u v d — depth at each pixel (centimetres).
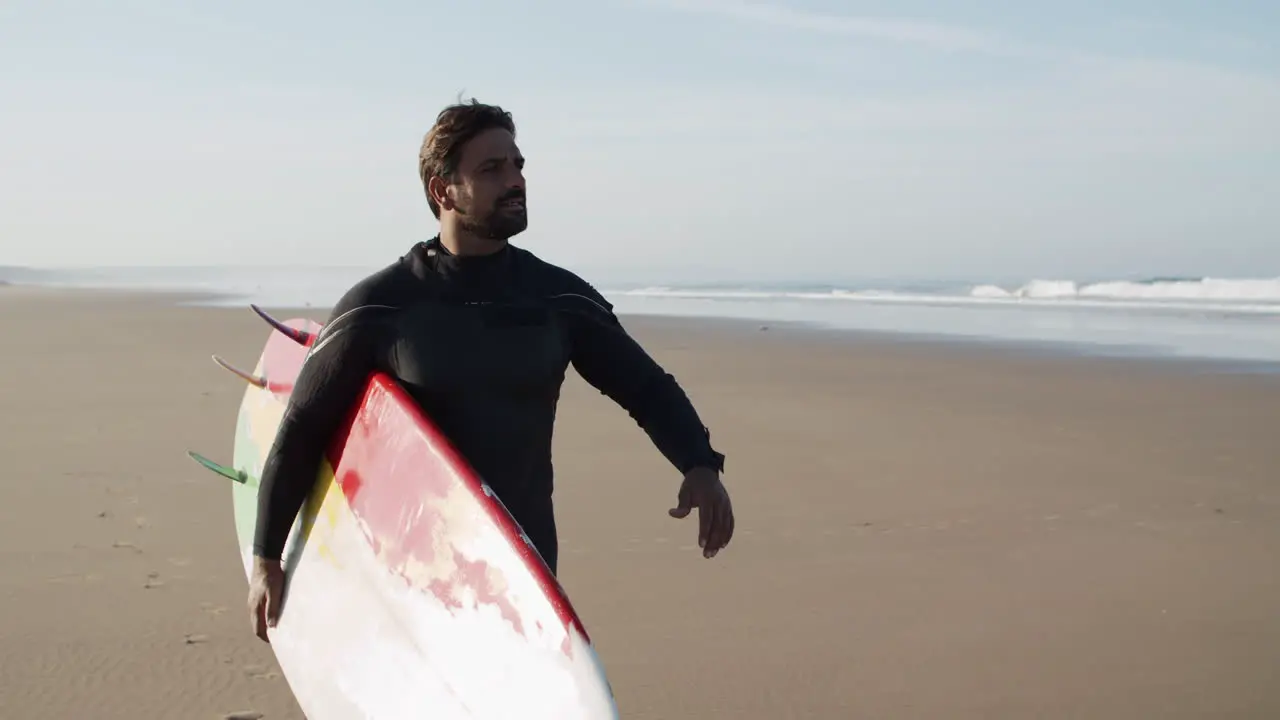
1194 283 3244
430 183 231
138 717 349
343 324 230
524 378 229
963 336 1847
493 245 234
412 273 233
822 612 454
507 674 203
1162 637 428
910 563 521
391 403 228
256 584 243
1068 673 393
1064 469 732
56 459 740
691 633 430
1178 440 841
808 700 371
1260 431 884
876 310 2780
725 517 235
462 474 217
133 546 532
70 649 403
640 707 365
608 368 244
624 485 680
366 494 233
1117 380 1219
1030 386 1170
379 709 225
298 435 234
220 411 966
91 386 1134
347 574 235
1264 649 415
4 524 570
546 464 236
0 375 1227
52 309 2905
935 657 408
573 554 536
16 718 348
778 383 1202
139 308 2983
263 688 371
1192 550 545
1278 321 2186
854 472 721
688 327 2123
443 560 218
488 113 229
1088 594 478
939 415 966
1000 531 578
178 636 416
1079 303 3008
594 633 431
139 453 766
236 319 2377
